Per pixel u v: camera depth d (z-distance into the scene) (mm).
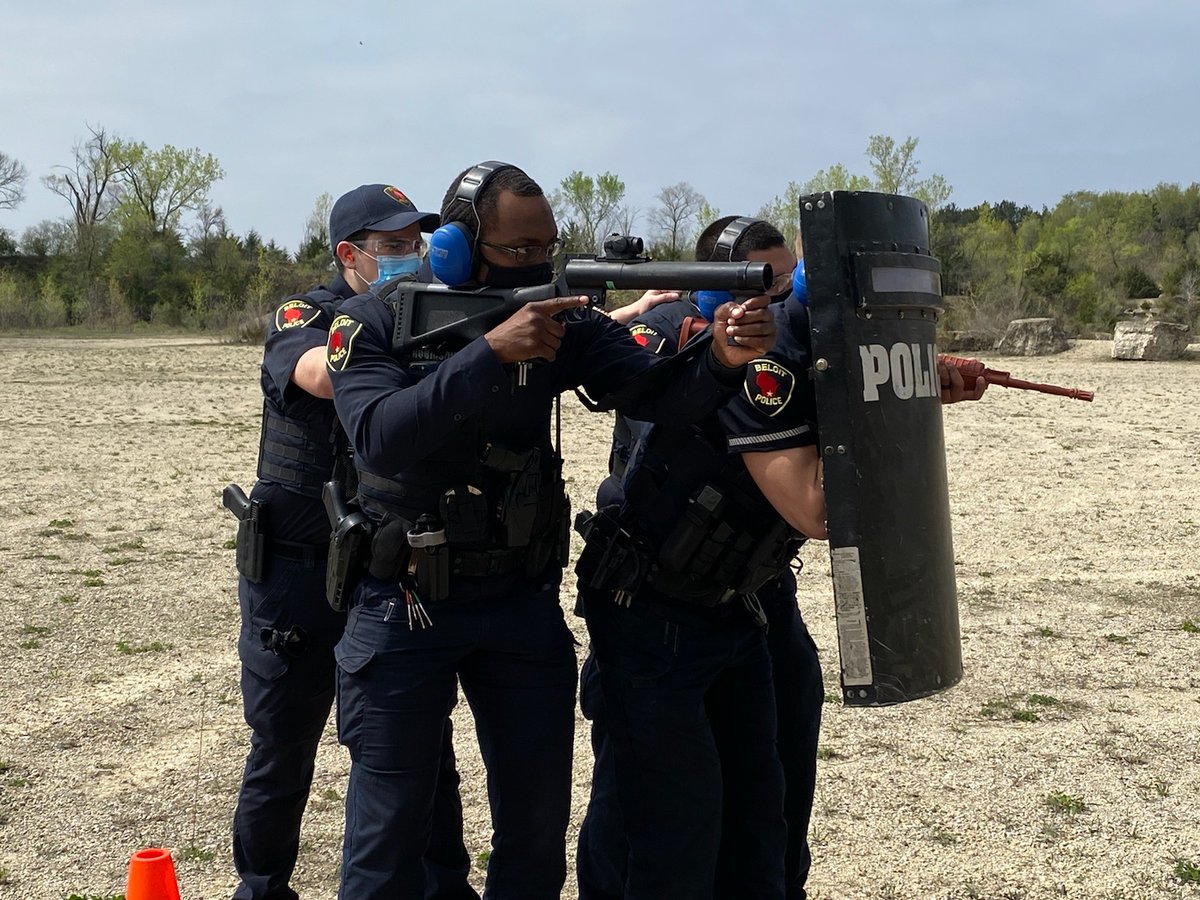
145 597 7355
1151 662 6145
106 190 73250
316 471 3258
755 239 2990
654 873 2822
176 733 5074
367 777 2635
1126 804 4324
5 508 10227
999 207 114688
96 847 3965
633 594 2805
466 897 3324
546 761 2717
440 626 2633
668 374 2664
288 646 3248
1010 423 17094
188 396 21000
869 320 2502
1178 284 47969
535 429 2744
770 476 2635
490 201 2545
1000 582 7977
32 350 36594
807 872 3264
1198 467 13000
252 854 3365
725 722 2971
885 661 2520
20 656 6094
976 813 4242
